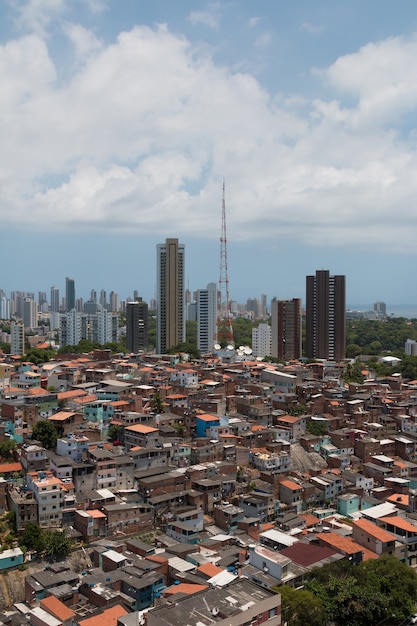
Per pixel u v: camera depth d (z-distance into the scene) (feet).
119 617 324.19
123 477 532.73
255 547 411.34
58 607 346.33
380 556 420.36
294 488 557.33
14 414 608.19
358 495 564.30
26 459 520.83
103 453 534.37
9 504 480.64
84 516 461.78
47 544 434.30
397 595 369.50
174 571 393.50
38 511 463.83
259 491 546.67
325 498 573.74
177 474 538.47
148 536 479.00
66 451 537.65
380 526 467.11
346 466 653.71
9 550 432.66
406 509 533.55
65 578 389.60
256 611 295.07
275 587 350.43
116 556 417.49
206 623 278.26
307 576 378.53
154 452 562.66
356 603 351.25
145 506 489.67
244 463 615.16
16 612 370.53
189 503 516.32
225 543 451.94
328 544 424.87
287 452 637.71
